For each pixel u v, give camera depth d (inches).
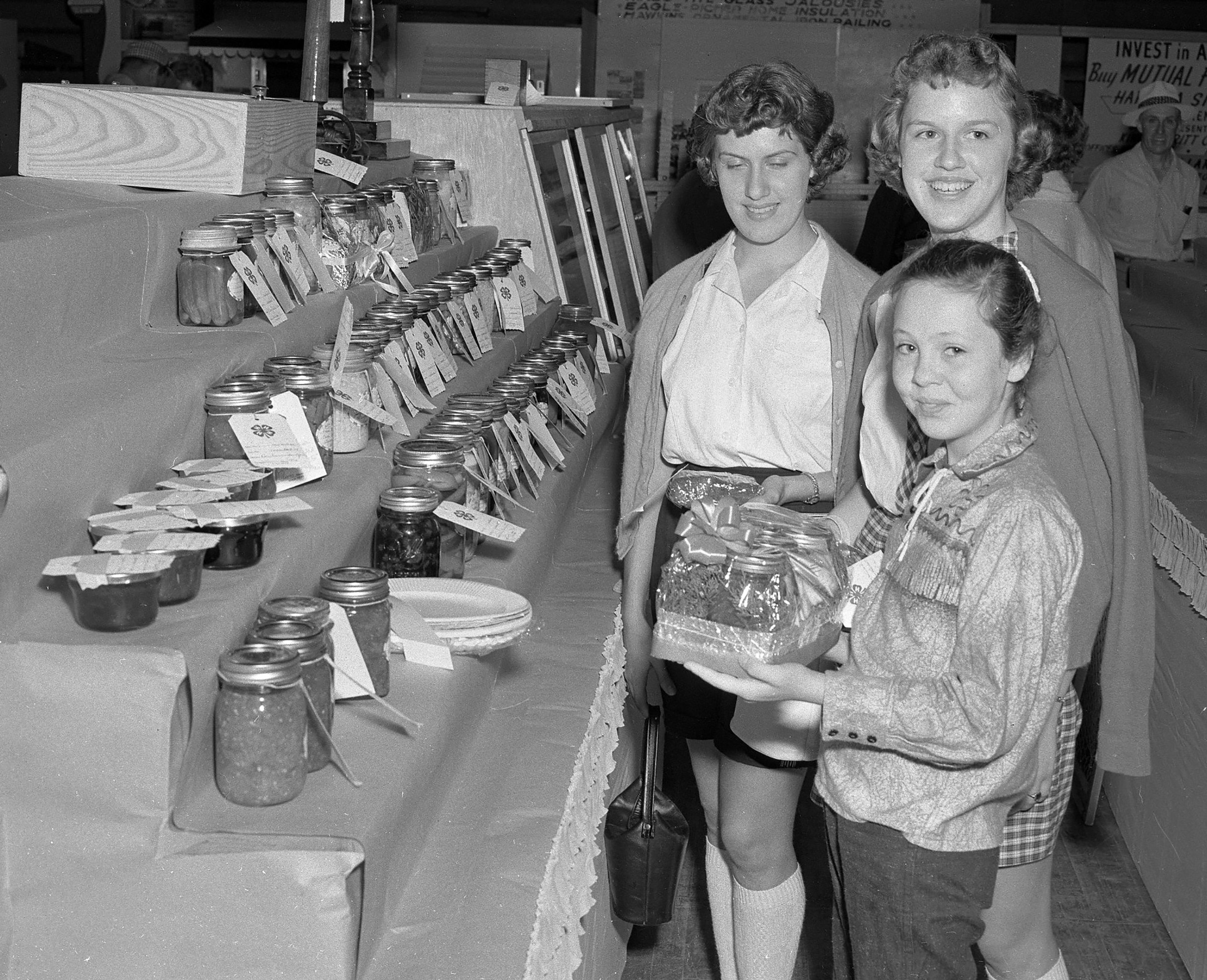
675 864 98.7
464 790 72.0
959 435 68.4
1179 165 298.7
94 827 51.5
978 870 70.6
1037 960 82.8
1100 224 300.7
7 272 66.1
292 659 55.1
